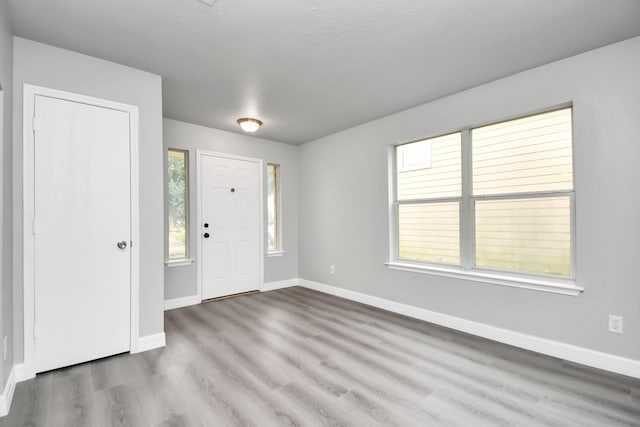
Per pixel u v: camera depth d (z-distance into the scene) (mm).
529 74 2574
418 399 1876
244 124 3723
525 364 2307
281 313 3564
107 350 2396
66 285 2232
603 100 2234
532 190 2666
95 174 2352
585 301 2305
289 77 2703
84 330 2303
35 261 2119
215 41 2160
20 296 2062
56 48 2221
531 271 2660
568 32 2059
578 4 1783
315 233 4746
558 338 2424
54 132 2199
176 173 3932
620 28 2014
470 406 1808
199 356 2453
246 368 2258
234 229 4355
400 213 3670
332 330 3023
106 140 2402
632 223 2131
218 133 4203
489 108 2809
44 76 2172
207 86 2871
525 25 1981
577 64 2342
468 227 3027
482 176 2965
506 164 2818
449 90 2980
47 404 1817
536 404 1824
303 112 3561
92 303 2334
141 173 2557
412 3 1777
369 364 2318
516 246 2756
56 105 2209
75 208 2270
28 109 2107
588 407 1794
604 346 2227
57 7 1797
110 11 1837
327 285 4527
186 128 3914
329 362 2352
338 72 2617
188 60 2416
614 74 2195
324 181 4574
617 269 2184
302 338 2822
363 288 3988
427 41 2166
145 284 2566
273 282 4789
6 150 1923
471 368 2252
